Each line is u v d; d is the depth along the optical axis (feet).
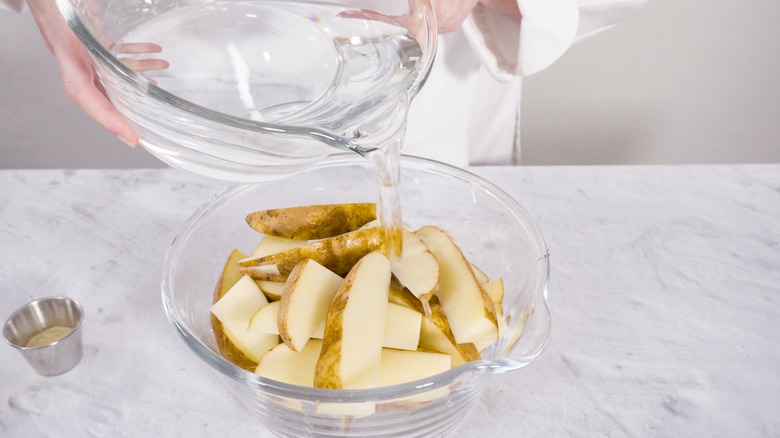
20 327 2.62
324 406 1.90
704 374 2.52
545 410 2.41
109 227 3.21
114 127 2.54
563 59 5.69
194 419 2.41
